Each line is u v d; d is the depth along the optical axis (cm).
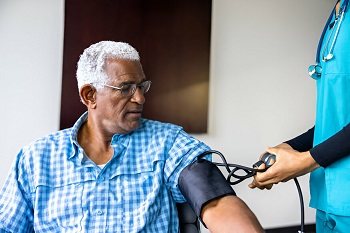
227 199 89
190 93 245
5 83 214
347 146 85
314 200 109
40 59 219
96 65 101
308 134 116
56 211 100
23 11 213
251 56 262
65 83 218
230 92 258
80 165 104
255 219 84
